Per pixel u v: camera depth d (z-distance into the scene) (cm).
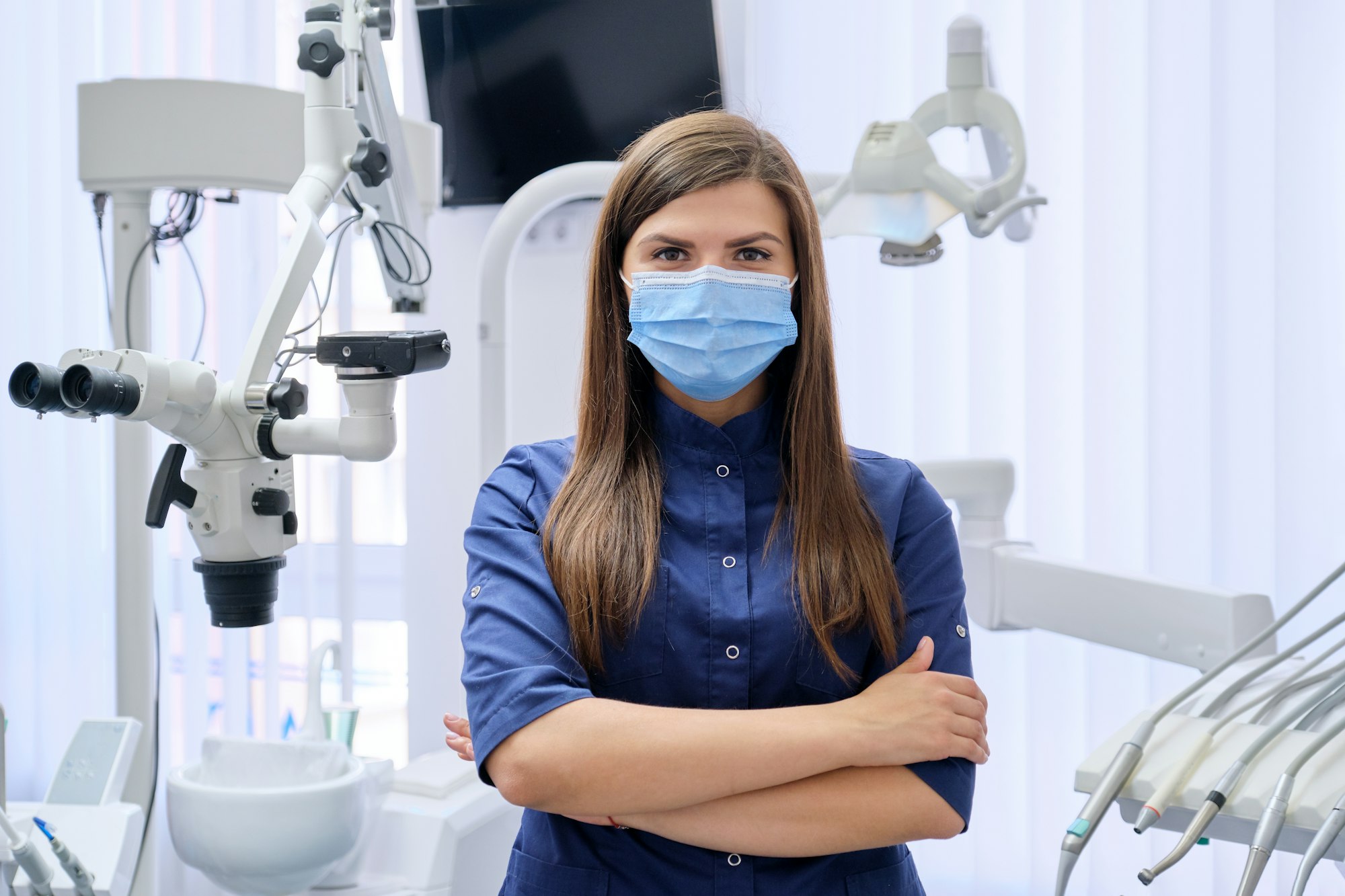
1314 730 103
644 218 119
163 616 257
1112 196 230
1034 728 238
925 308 238
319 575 253
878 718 105
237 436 138
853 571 116
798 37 237
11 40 260
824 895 112
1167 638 149
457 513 253
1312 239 228
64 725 276
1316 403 230
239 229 250
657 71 221
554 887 112
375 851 172
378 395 135
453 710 253
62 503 274
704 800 103
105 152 168
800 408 120
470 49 228
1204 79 226
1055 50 231
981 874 242
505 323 187
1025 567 173
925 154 169
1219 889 235
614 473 119
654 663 114
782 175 120
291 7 249
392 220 162
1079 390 236
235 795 146
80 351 129
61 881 137
